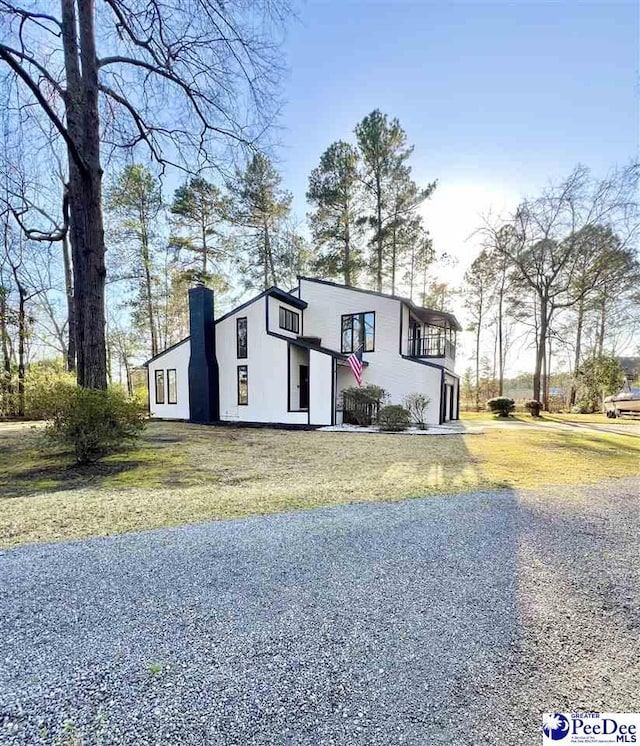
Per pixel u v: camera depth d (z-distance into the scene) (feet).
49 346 75.51
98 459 24.73
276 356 49.42
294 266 74.84
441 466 22.00
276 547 10.38
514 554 10.02
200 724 4.90
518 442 32.19
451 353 60.64
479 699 5.34
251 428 46.14
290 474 20.16
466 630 6.86
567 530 11.71
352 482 18.06
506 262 72.74
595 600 7.90
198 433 40.47
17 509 13.92
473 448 29.09
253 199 65.21
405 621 7.11
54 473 20.80
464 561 9.60
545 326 70.08
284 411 48.75
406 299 49.93
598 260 63.46
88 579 8.65
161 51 26.45
